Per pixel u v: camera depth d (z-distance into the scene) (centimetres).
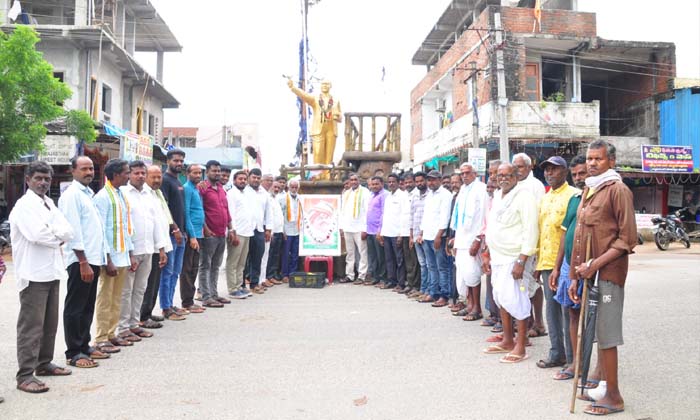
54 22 2162
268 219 1027
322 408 405
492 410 402
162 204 711
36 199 461
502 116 1662
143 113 2534
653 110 2195
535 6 2159
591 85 2427
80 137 1580
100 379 477
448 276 827
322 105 1319
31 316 450
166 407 406
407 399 425
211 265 859
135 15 2439
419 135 3038
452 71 2456
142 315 684
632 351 559
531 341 626
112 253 567
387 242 1038
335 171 1290
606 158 415
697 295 878
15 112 1450
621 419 384
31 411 398
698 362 519
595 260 399
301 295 965
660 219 1800
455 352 568
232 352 566
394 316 764
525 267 547
